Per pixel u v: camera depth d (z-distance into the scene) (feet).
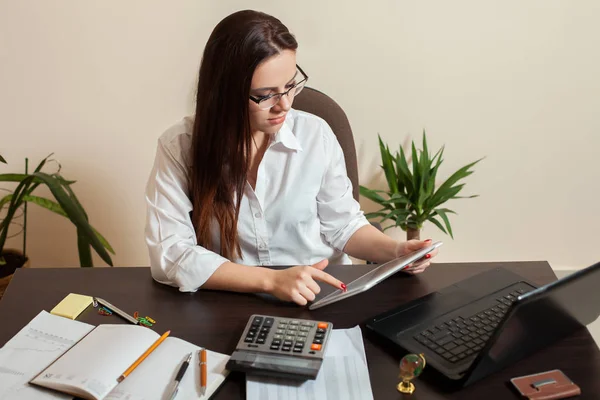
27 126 7.27
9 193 7.50
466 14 7.07
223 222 4.68
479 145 7.68
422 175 6.87
